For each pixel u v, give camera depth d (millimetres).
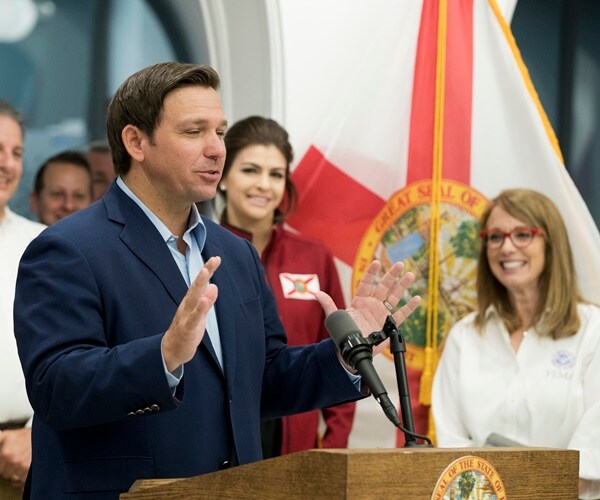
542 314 5258
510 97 6363
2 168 5094
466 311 6250
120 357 2662
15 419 4703
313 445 5516
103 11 7004
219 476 2441
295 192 5781
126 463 2873
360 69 6414
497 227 5324
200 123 3045
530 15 7762
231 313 3145
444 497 2260
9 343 4762
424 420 6109
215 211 6074
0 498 4578
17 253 5059
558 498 2467
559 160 6289
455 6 6410
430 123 6359
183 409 2943
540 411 5105
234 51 6730
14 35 6805
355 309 3029
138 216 3082
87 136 6941
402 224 6289
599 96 7848
